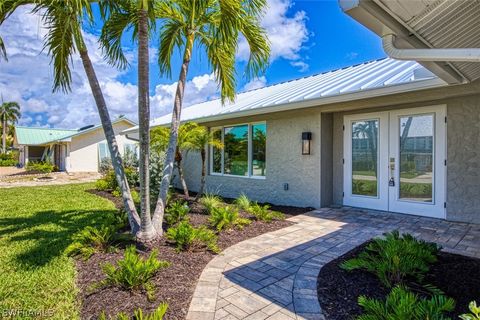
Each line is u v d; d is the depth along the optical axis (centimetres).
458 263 364
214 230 534
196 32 576
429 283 306
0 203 884
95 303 284
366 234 514
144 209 454
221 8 449
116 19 510
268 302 287
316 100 659
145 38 445
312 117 777
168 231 457
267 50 553
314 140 770
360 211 710
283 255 415
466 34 294
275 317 261
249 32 525
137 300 287
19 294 309
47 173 2150
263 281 332
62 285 328
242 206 716
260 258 404
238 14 451
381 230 538
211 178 1101
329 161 786
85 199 963
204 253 420
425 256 342
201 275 349
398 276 306
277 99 816
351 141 756
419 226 560
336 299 287
